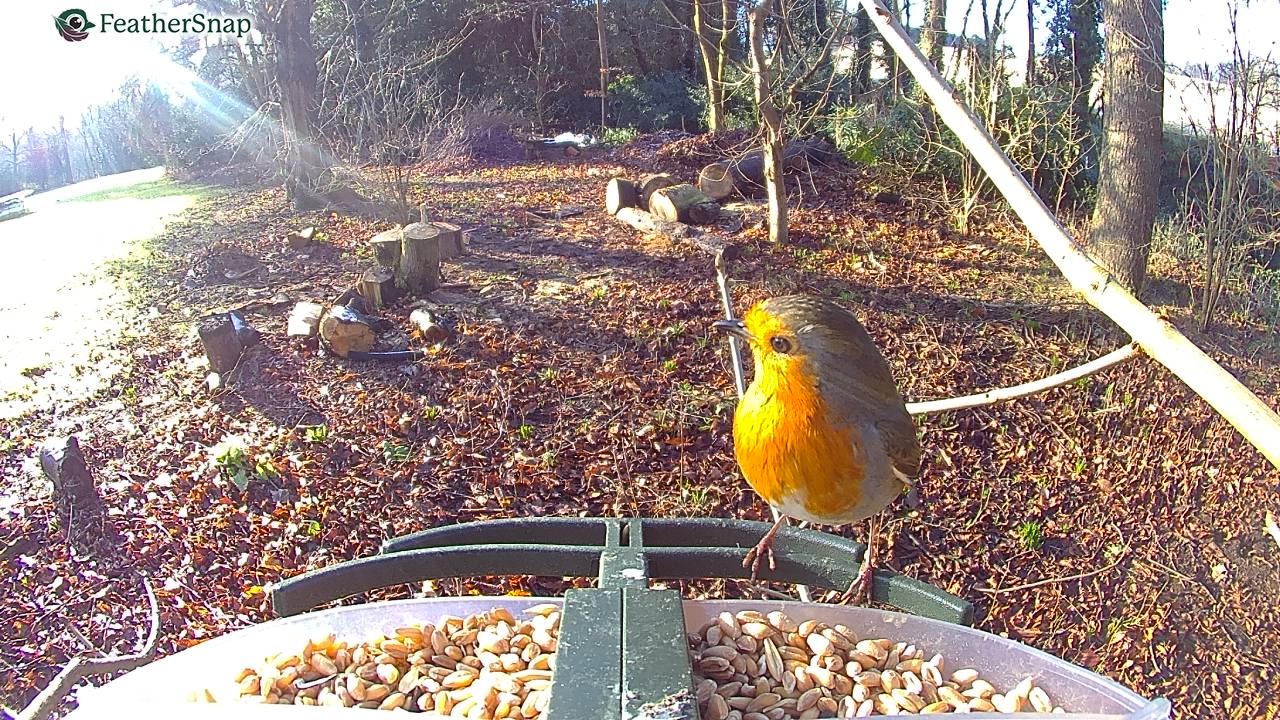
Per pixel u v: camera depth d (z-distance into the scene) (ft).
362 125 55.31
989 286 36.40
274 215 48.80
